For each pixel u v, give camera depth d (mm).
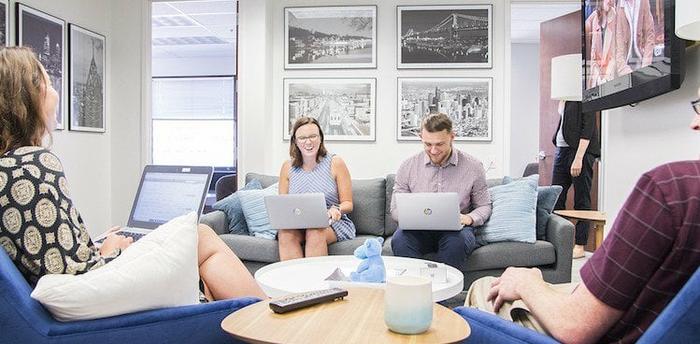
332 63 4320
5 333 982
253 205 3275
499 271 2867
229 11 5645
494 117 4207
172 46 7570
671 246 831
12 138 1187
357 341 954
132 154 4414
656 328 782
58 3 3748
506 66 4195
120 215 4441
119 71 4422
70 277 1029
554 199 3049
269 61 4305
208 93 8477
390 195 3432
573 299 952
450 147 3008
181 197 2295
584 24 2635
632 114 2201
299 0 4348
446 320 1088
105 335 1037
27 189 1091
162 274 1110
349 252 3021
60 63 3750
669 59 1609
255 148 4227
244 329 1004
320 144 3248
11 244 1088
